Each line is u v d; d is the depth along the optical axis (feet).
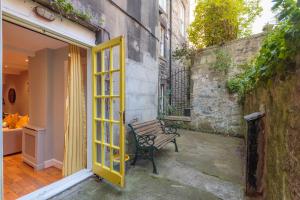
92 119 8.95
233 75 17.29
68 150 8.68
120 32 10.61
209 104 18.61
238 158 11.55
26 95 19.29
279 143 4.65
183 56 21.99
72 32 7.57
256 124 6.81
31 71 11.76
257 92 9.12
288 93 3.90
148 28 14.48
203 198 7.15
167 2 24.64
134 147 12.06
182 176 9.04
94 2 8.45
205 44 20.17
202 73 18.99
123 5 10.90
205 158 11.55
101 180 8.57
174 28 27.14
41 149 10.37
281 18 3.48
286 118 4.06
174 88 24.71
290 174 3.78
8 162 11.25
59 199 6.97
